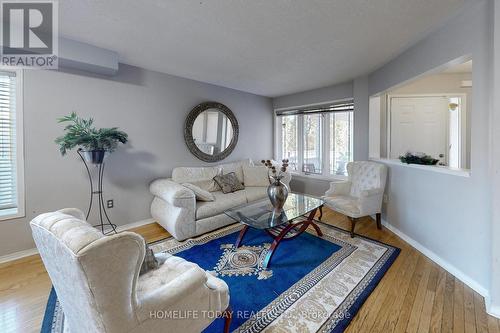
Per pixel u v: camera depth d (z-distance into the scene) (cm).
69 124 261
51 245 97
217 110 411
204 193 310
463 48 189
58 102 256
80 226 96
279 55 275
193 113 376
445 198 215
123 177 310
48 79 249
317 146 459
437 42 217
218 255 242
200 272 125
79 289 89
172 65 310
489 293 166
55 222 100
